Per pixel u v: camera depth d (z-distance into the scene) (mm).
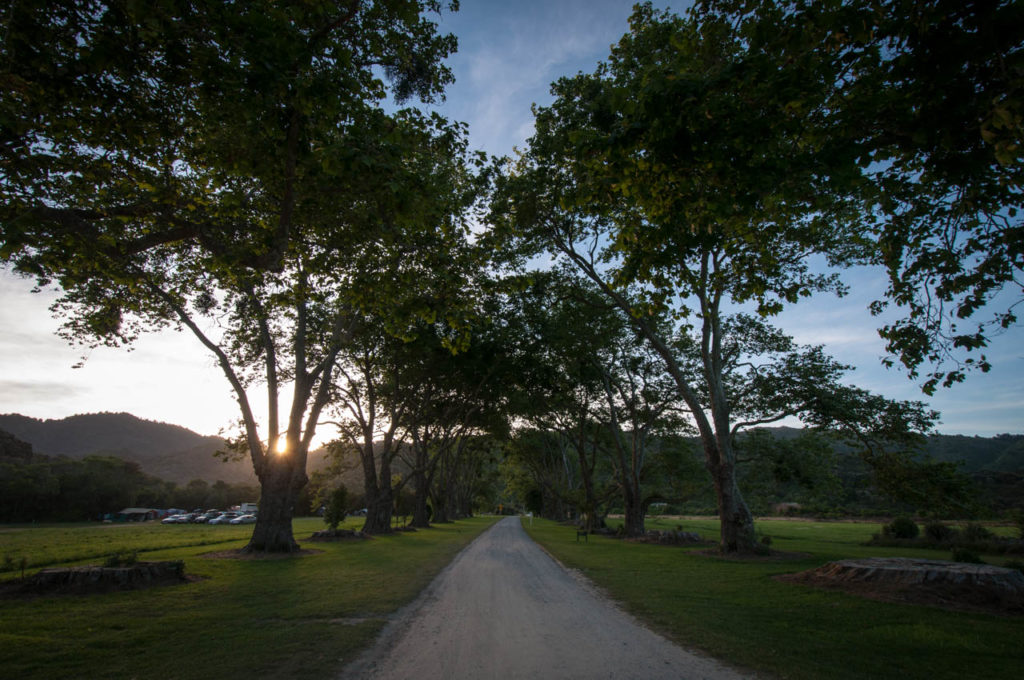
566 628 7375
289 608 8398
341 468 37625
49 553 20125
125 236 10047
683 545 23734
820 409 19062
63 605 8398
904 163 7000
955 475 16562
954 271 7020
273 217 10328
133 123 7734
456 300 9930
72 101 7254
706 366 19906
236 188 10258
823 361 19938
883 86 6223
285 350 23641
